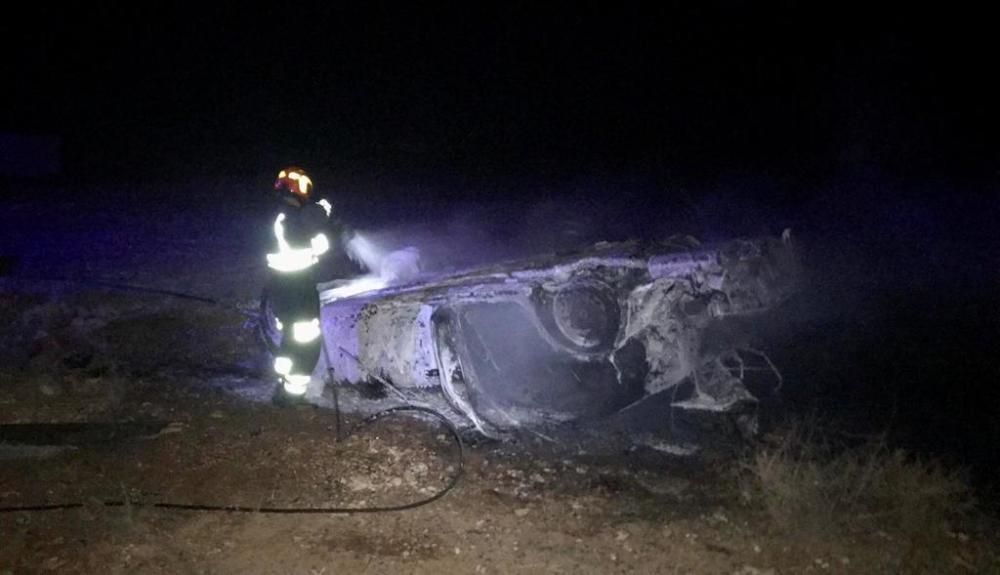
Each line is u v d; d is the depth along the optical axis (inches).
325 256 331.9
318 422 271.1
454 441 259.9
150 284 441.7
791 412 278.2
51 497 218.5
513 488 231.8
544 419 273.6
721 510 219.5
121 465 236.5
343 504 220.7
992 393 292.4
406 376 286.0
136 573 188.2
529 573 191.8
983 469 240.8
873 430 265.6
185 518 210.7
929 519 209.8
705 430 264.1
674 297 267.3
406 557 197.0
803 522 209.9
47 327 358.6
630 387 273.7
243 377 312.8
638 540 205.3
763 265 279.4
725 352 273.3
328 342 297.7
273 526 208.5
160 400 285.6
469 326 286.4
